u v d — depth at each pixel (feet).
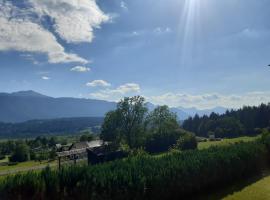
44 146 447.01
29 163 268.00
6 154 426.92
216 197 73.61
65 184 51.72
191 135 222.07
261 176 98.17
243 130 366.84
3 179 49.37
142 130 262.26
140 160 71.82
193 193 74.64
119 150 213.46
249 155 99.45
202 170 77.61
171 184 66.95
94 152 200.44
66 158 242.37
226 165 86.63
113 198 54.29
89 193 51.62
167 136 263.70
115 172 57.82
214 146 102.68
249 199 71.46
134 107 260.01
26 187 48.21
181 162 73.67
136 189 58.18
